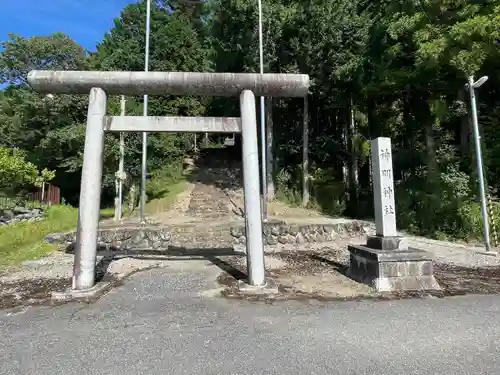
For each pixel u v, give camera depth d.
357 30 14.98
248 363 3.33
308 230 11.35
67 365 3.34
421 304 5.11
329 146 18.84
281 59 15.95
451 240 11.43
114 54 23.02
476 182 12.13
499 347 3.65
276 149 18.66
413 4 11.73
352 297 5.51
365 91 15.39
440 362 3.33
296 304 5.14
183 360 3.40
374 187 6.88
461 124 14.67
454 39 10.13
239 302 5.24
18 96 18.89
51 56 20.14
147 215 15.08
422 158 14.91
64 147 16.83
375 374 3.12
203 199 16.75
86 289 5.73
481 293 5.70
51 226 12.15
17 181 13.78
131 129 6.05
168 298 5.50
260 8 14.13
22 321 4.55
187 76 6.08
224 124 6.24
